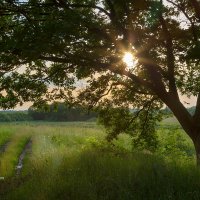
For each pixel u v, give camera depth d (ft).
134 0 46.26
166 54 52.65
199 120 52.11
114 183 35.53
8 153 85.87
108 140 68.13
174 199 31.99
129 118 66.95
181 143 87.45
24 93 51.96
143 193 33.86
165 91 52.44
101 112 65.00
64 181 37.55
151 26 48.19
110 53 48.32
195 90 57.16
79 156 50.60
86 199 33.53
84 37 44.34
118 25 47.52
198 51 44.98
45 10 46.16
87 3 49.80
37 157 63.93
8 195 38.09
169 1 51.13
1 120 416.05
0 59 45.29
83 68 49.73
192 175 36.99
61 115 395.75
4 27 45.80
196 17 50.19
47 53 44.80
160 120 68.49
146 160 45.65
